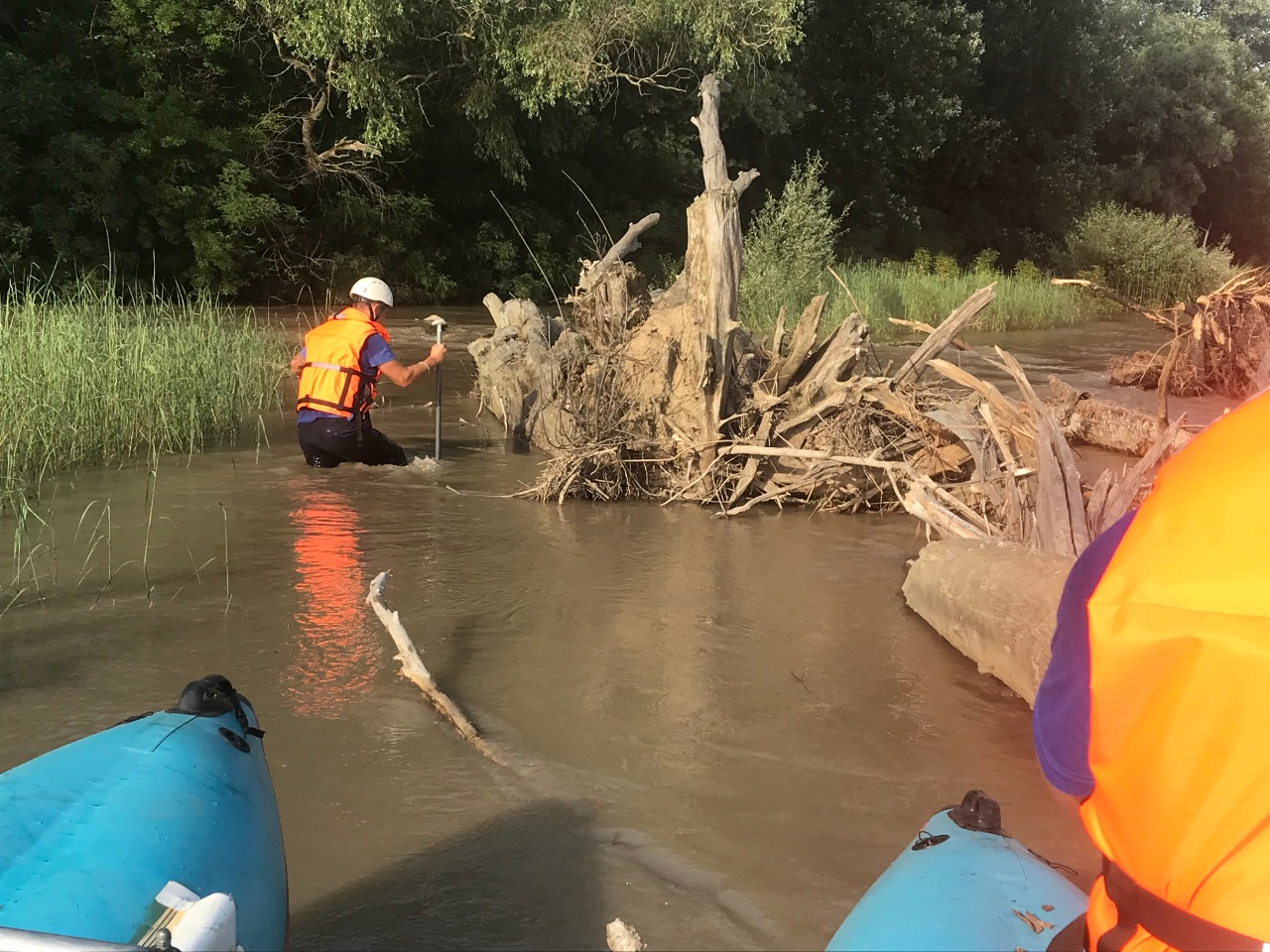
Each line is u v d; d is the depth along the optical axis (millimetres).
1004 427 6727
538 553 5871
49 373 8031
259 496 6910
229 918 1930
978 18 35438
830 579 5582
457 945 2627
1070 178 40031
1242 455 1233
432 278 24297
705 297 7375
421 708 3912
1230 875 1201
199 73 21625
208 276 20766
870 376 7758
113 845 2221
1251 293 12508
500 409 9867
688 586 5395
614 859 3012
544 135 25516
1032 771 3582
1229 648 1163
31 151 18875
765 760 3617
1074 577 1351
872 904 2238
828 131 33500
